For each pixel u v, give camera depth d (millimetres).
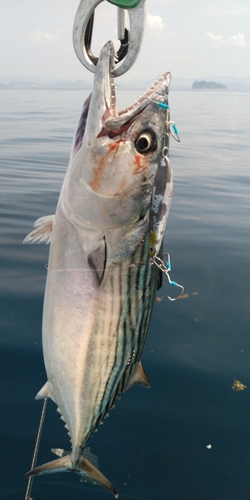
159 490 706
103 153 494
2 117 4816
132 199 498
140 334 529
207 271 1305
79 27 473
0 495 708
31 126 4055
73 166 506
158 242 514
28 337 979
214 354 954
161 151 508
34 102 7551
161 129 505
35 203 1795
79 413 526
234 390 868
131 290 513
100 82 486
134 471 729
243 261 1379
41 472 544
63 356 516
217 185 2283
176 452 759
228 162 2873
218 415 817
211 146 3473
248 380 891
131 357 530
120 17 472
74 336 512
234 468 734
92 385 521
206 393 861
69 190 505
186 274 1284
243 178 2443
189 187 2232
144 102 505
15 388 858
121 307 513
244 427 794
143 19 457
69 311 512
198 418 813
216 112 6578
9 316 1042
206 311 1100
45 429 797
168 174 509
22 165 2480
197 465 741
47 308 523
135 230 503
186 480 721
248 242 1534
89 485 732
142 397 857
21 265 1279
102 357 518
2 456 752
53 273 520
